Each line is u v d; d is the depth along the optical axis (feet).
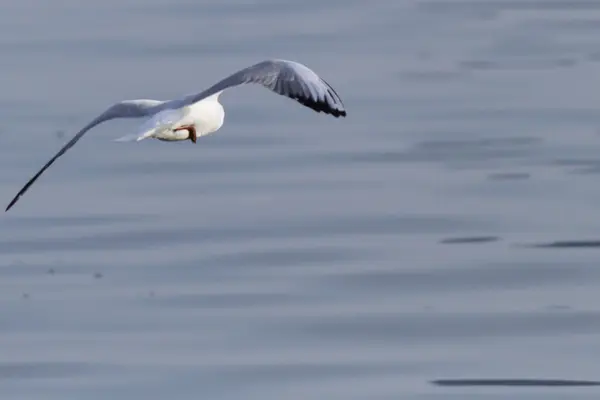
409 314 48.08
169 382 43.21
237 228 56.80
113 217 58.49
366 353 45.16
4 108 76.48
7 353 45.55
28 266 53.06
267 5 106.32
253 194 61.31
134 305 48.96
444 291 50.21
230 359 44.70
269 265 52.70
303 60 87.15
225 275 51.72
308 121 73.36
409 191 61.36
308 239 55.52
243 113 75.25
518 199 60.08
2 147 68.85
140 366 44.29
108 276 51.88
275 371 43.88
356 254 53.72
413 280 51.11
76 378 43.62
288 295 49.70
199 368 44.11
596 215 57.77
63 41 92.99
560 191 60.95
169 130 31.65
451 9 105.40
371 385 42.98
